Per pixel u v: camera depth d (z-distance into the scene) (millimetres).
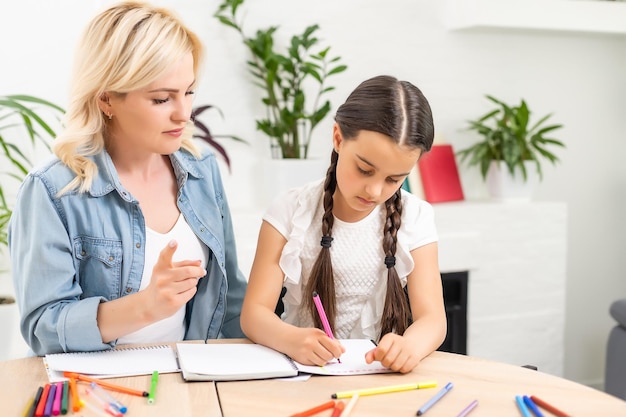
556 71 2791
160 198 1396
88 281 1317
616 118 2918
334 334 1403
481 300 2562
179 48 1217
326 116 2477
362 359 1181
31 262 1226
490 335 2592
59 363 1110
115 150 1353
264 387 1056
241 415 952
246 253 2250
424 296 1329
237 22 2344
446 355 1221
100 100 1265
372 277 1400
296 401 1004
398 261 1368
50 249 1234
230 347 1218
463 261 2498
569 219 2900
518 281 2609
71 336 1164
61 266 1237
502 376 1120
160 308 1130
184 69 1229
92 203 1297
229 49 2344
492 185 2643
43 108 2166
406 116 1158
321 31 2441
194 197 1433
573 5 2570
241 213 2246
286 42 2406
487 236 2535
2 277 2119
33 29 2143
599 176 2924
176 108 1247
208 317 1439
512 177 2564
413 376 1115
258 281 1350
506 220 2557
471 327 2561
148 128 1240
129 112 1233
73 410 950
